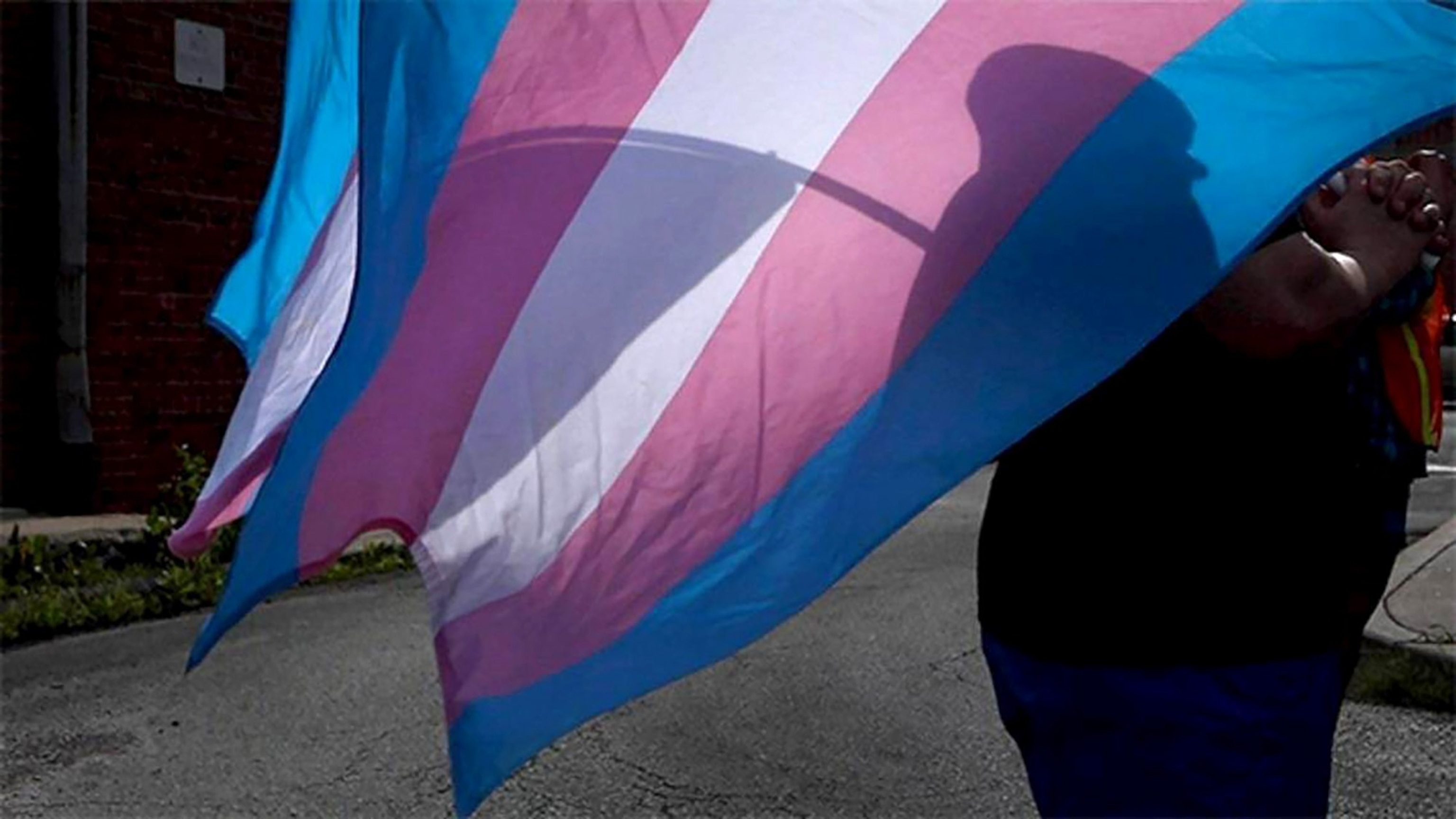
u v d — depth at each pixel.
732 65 1.84
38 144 8.83
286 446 1.71
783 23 1.85
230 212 9.79
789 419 1.71
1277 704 1.78
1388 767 4.31
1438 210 1.78
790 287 1.75
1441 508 10.12
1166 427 1.79
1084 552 1.83
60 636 6.35
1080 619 1.83
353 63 2.37
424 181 1.79
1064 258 1.66
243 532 1.71
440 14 1.81
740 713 4.95
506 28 1.83
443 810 4.03
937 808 4.03
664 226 1.79
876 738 4.67
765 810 4.01
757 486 1.70
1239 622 1.77
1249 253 1.61
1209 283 1.59
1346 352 2.16
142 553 8.02
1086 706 1.83
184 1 9.36
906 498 1.60
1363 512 2.21
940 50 1.79
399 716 4.93
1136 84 1.72
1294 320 1.68
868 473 1.64
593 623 1.69
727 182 1.80
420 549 1.74
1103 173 1.68
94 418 9.10
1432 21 1.78
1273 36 1.76
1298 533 1.80
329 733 4.74
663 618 1.67
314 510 1.72
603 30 1.85
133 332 9.29
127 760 4.46
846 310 1.73
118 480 9.23
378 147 1.78
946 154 1.75
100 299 9.09
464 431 1.76
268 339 2.34
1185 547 1.78
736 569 1.67
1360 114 1.67
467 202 1.80
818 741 4.64
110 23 8.95
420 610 6.82
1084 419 1.84
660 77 1.84
